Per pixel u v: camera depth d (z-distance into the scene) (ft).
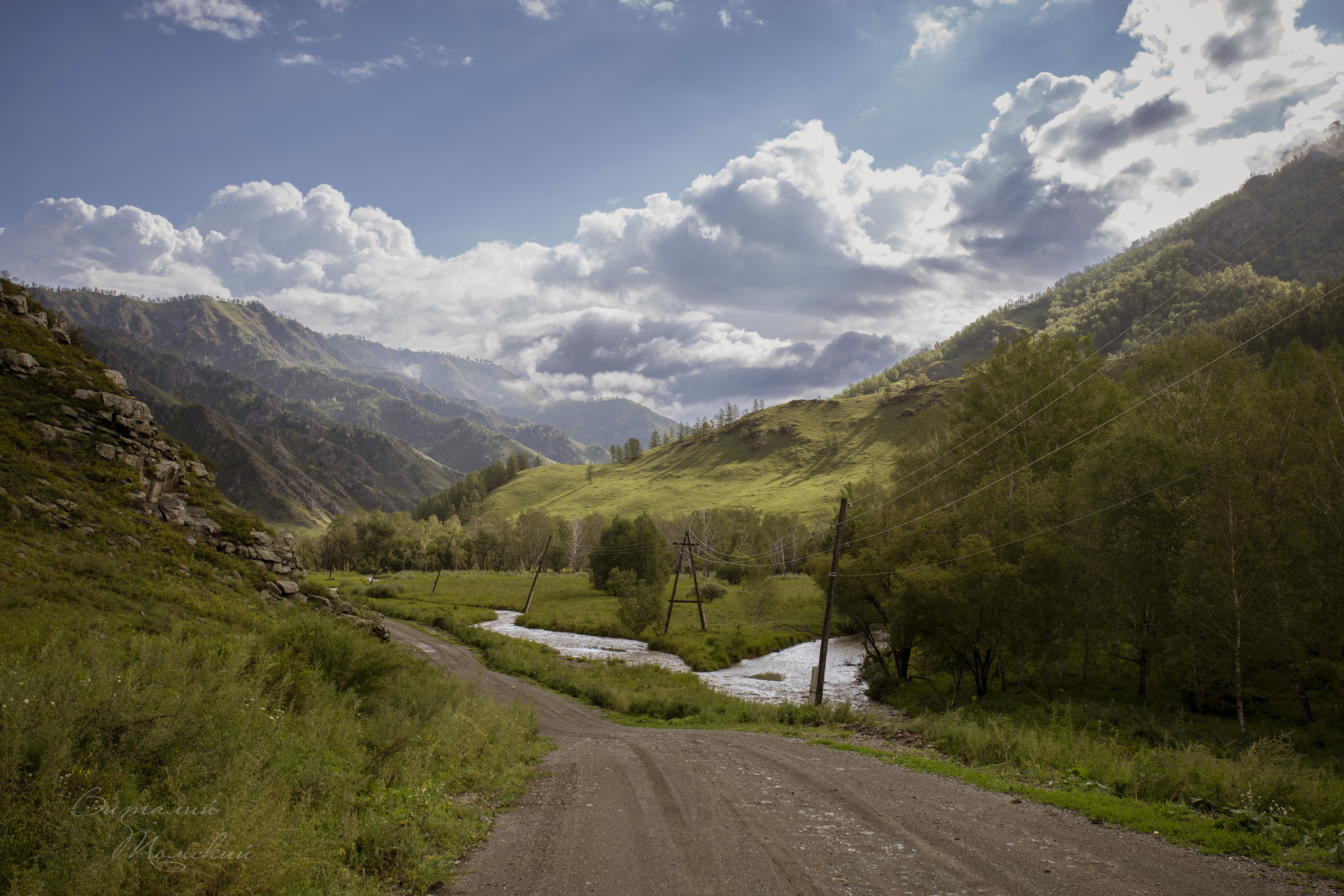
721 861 20.81
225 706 24.34
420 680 55.72
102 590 51.26
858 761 42.63
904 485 206.90
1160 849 22.75
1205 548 79.41
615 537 295.89
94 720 19.51
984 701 92.48
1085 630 102.58
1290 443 95.20
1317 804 28.37
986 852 21.74
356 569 434.71
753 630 192.65
